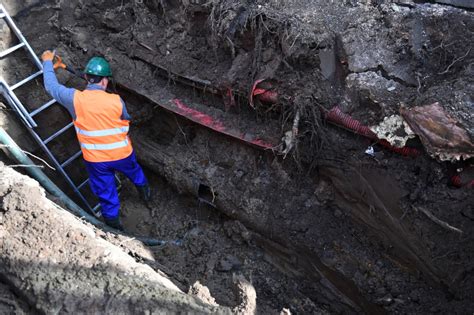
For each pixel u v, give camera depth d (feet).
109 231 12.60
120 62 13.65
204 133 12.97
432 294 9.75
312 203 11.13
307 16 10.44
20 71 12.83
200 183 12.74
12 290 7.58
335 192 10.67
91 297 7.21
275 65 10.61
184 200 14.03
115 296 7.24
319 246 10.98
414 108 8.86
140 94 13.21
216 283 10.87
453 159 8.57
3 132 12.12
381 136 9.29
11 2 12.67
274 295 11.30
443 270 9.38
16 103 12.40
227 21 11.12
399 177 9.46
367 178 9.85
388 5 10.24
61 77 13.62
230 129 11.91
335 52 10.18
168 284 8.15
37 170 12.74
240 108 11.89
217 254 12.21
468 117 8.42
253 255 12.10
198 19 12.27
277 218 11.46
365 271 10.48
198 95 12.69
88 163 12.08
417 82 9.29
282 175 11.48
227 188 12.28
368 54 9.84
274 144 11.12
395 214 9.67
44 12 13.33
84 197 14.89
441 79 9.19
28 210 8.49
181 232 13.56
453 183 9.04
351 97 9.84
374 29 10.07
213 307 7.34
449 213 9.01
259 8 10.69
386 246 10.15
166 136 14.05
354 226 10.64
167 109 12.82
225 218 12.99
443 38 9.32
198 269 11.78
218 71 11.96
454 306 9.43
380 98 9.36
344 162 10.12
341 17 10.42
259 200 11.75
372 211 10.05
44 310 7.07
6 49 12.58
